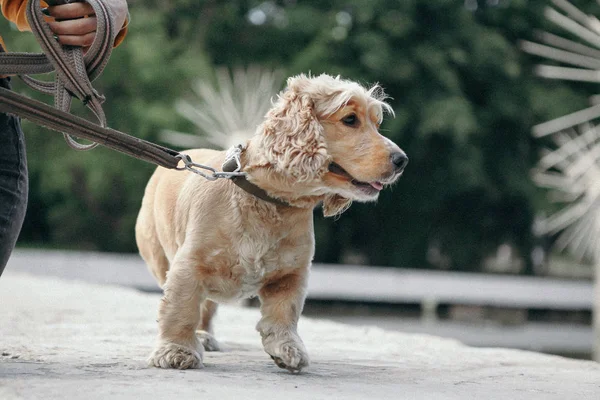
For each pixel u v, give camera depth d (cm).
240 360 430
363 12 2152
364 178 376
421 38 2214
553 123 1112
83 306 757
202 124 1468
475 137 2253
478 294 1695
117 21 344
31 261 1614
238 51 2439
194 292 382
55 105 335
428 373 412
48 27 322
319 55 2206
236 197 376
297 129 367
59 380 321
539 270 2514
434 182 2281
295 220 382
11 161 332
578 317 1905
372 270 1780
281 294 391
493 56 2200
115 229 2345
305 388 337
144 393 300
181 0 2350
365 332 632
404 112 2117
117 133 339
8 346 452
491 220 2438
